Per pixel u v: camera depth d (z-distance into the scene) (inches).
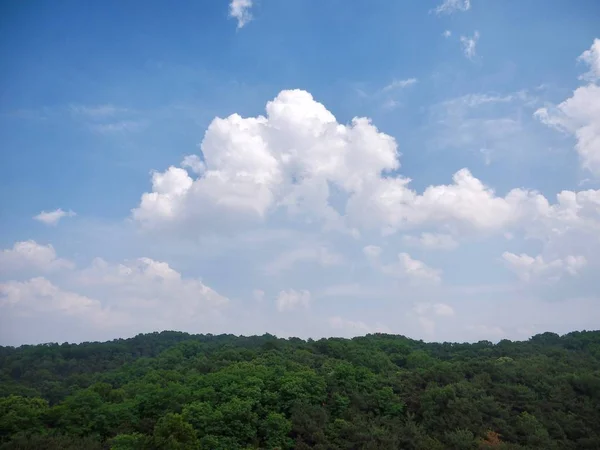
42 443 2412.6
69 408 2723.9
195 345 4795.8
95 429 2650.1
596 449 2596.0
